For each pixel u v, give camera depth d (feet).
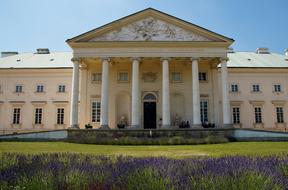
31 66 155.02
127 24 123.95
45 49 178.60
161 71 134.51
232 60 165.37
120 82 133.08
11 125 148.56
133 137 103.91
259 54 179.42
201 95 134.10
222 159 28.63
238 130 114.21
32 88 151.64
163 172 20.48
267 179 18.29
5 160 28.58
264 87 154.30
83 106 130.62
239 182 17.47
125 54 120.16
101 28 121.90
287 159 27.96
